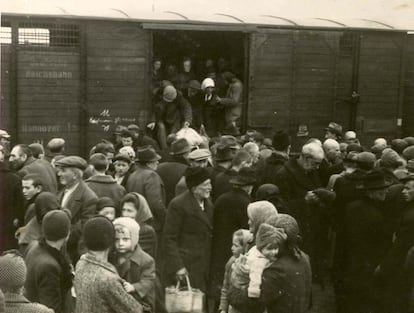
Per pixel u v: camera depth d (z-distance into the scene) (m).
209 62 16.22
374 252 7.30
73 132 13.83
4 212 7.67
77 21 13.60
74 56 13.70
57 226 5.39
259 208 6.06
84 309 4.80
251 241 6.08
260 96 15.16
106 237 4.92
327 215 8.68
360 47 15.95
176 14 14.83
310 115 15.61
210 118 15.96
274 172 9.27
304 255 5.53
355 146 10.38
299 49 15.36
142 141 11.42
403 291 6.81
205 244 7.31
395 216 7.38
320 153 8.73
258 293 5.33
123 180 8.92
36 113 13.52
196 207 7.25
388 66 16.22
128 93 14.13
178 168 8.98
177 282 7.11
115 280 4.83
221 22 14.62
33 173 7.98
